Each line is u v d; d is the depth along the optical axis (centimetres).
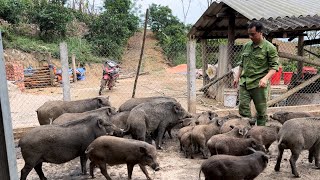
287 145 498
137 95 1419
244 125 589
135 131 621
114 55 2817
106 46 2784
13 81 1614
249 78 609
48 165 583
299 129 490
